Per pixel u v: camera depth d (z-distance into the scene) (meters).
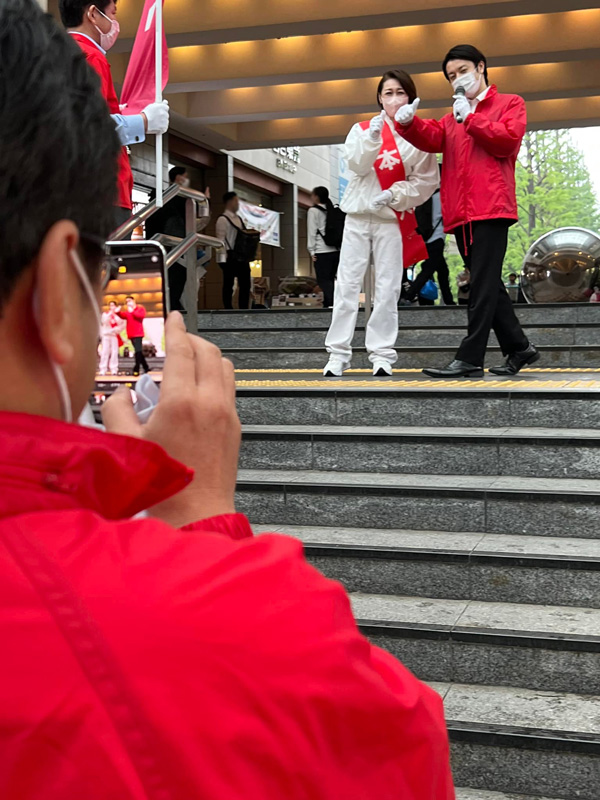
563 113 18.00
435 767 0.49
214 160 20.64
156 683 0.41
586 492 3.49
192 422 0.57
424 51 14.67
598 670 2.84
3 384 0.46
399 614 3.13
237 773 0.41
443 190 5.57
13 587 0.42
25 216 0.44
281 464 4.25
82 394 0.50
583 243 9.48
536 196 47.50
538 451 3.92
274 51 15.17
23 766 0.40
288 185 24.98
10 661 0.41
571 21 14.03
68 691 0.40
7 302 0.45
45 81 0.45
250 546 0.47
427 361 6.77
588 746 2.51
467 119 5.24
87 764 0.40
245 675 0.42
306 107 17.12
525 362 5.82
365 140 5.74
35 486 0.45
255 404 4.73
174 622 0.42
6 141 0.44
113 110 3.98
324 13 12.80
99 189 0.48
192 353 0.60
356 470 4.15
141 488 0.49
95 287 0.49
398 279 6.02
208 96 17.55
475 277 5.52
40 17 0.48
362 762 0.45
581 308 7.70
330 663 0.44
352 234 5.98
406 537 3.55
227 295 12.96
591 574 3.17
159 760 0.40
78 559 0.43
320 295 16.56
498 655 2.91
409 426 4.50
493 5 12.27
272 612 0.44
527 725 2.62
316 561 3.45
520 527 3.57
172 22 13.29
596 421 4.22
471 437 3.99
